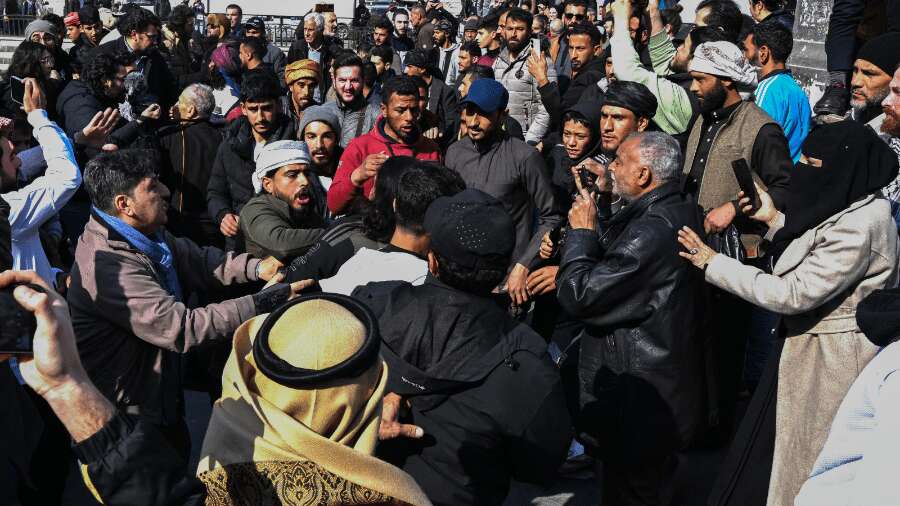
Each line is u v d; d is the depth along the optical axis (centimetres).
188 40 1238
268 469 161
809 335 319
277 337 166
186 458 355
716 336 435
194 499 150
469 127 479
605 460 357
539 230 465
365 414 168
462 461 233
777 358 344
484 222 233
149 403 326
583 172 455
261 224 407
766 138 434
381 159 423
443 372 232
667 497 387
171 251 365
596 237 356
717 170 445
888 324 197
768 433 344
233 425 167
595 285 336
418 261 273
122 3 2138
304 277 330
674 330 338
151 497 145
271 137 532
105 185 315
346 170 473
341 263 327
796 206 314
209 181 552
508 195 478
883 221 303
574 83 704
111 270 311
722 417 467
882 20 576
